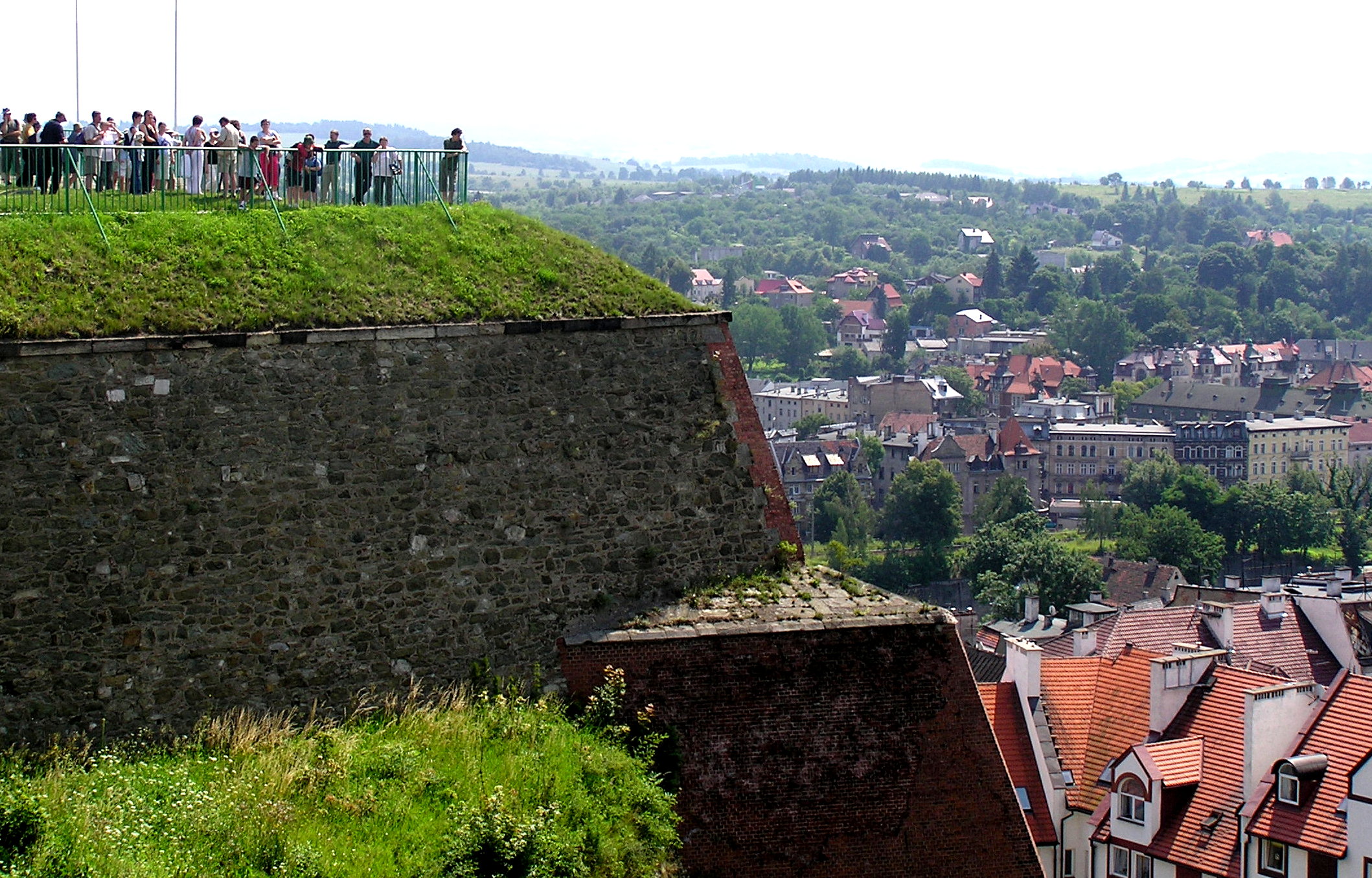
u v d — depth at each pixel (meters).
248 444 20.94
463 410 22.16
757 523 23.56
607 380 23.03
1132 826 40.66
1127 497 199.62
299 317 21.86
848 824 21.16
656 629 21.75
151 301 21.48
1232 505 180.75
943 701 21.83
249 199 24.80
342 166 25.53
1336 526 185.25
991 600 146.00
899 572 162.00
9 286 20.97
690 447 23.30
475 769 19.62
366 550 21.34
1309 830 37.06
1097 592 132.50
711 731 21.25
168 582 20.36
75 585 19.95
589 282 24.08
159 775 19.11
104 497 20.16
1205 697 43.44
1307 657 69.94
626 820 19.52
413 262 23.59
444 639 21.61
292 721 20.80
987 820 21.53
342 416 21.48
